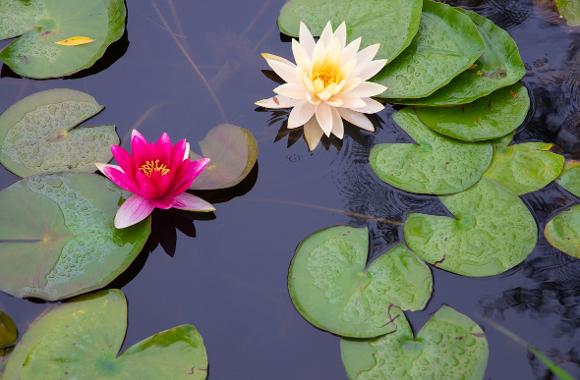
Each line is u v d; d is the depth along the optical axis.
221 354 1.72
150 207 1.93
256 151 2.13
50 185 1.96
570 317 1.80
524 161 2.13
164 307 1.81
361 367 1.66
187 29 2.56
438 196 2.07
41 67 2.31
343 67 2.18
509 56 2.33
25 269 1.79
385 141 2.24
